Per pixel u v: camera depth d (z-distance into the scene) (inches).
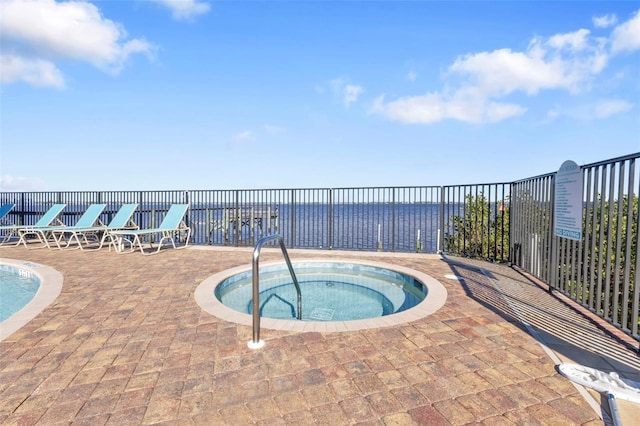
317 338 108.7
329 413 69.5
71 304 145.0
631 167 99.7
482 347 101.5
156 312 134.8
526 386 79.6
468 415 68.5
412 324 120.6
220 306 141.6
